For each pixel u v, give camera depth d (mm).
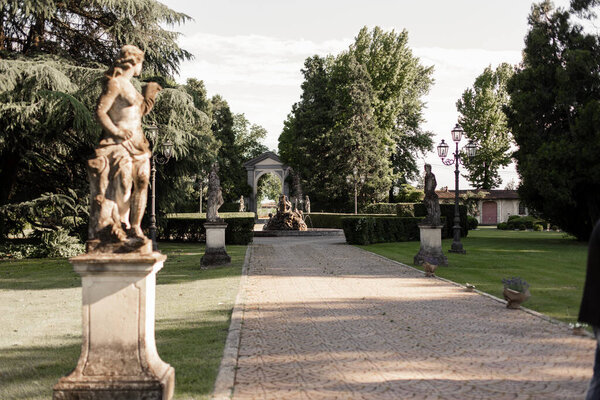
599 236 3016
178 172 23484
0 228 20500
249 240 27344
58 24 21375
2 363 6012
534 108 27297
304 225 38844
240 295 10773
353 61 48969
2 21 20266
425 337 7164
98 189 4594
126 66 4723
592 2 26859
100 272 4414
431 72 55812
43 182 22875
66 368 5816
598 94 26156
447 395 4891
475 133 60438
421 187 58312
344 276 14109
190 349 6504
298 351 6465
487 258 19016
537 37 27453
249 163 67750
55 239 20656
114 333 4426
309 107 53594
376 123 50500
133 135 4699
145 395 4320
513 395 4879
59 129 19094
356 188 47625
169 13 21688
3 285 12930
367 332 7480
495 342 6863
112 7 20109
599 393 3119
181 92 21000
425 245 16906
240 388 5098
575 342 6832
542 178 25422
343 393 4953
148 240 4539
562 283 12500
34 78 17656
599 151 23688
